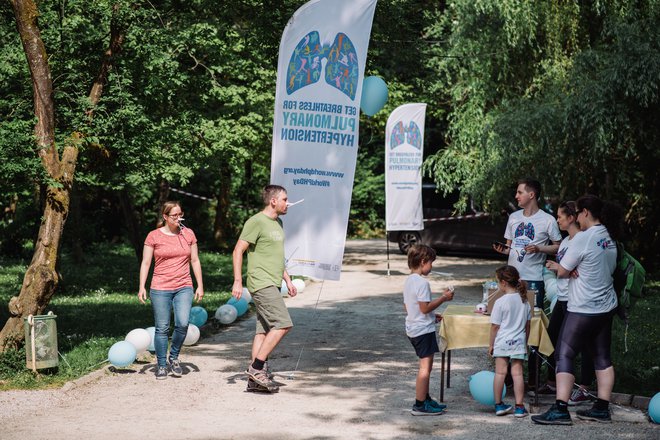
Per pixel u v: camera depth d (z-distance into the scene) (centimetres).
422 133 1884
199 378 885
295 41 902
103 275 2033
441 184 1911
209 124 1792
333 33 891
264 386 812
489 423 698
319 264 900
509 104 1675
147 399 791
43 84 930
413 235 2472
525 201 824
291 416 725
